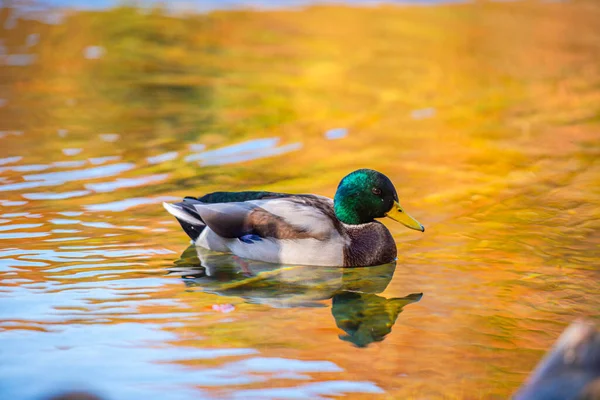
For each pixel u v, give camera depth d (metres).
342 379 10.89
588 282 14.30
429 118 24.92
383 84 28.48
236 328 12.47
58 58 30.28
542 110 25.80
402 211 15.48
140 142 21.80
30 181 18.78
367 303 13.55
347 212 15.47
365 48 33.31
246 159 20.86
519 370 11.19
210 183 19.05
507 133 23.52
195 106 25.31
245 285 14.20
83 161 20.22
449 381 10.86
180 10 39.28
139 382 10.70
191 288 13.98
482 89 28.03
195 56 31.48
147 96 26.12
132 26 35.88
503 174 20.23
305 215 15.20
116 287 13.86
